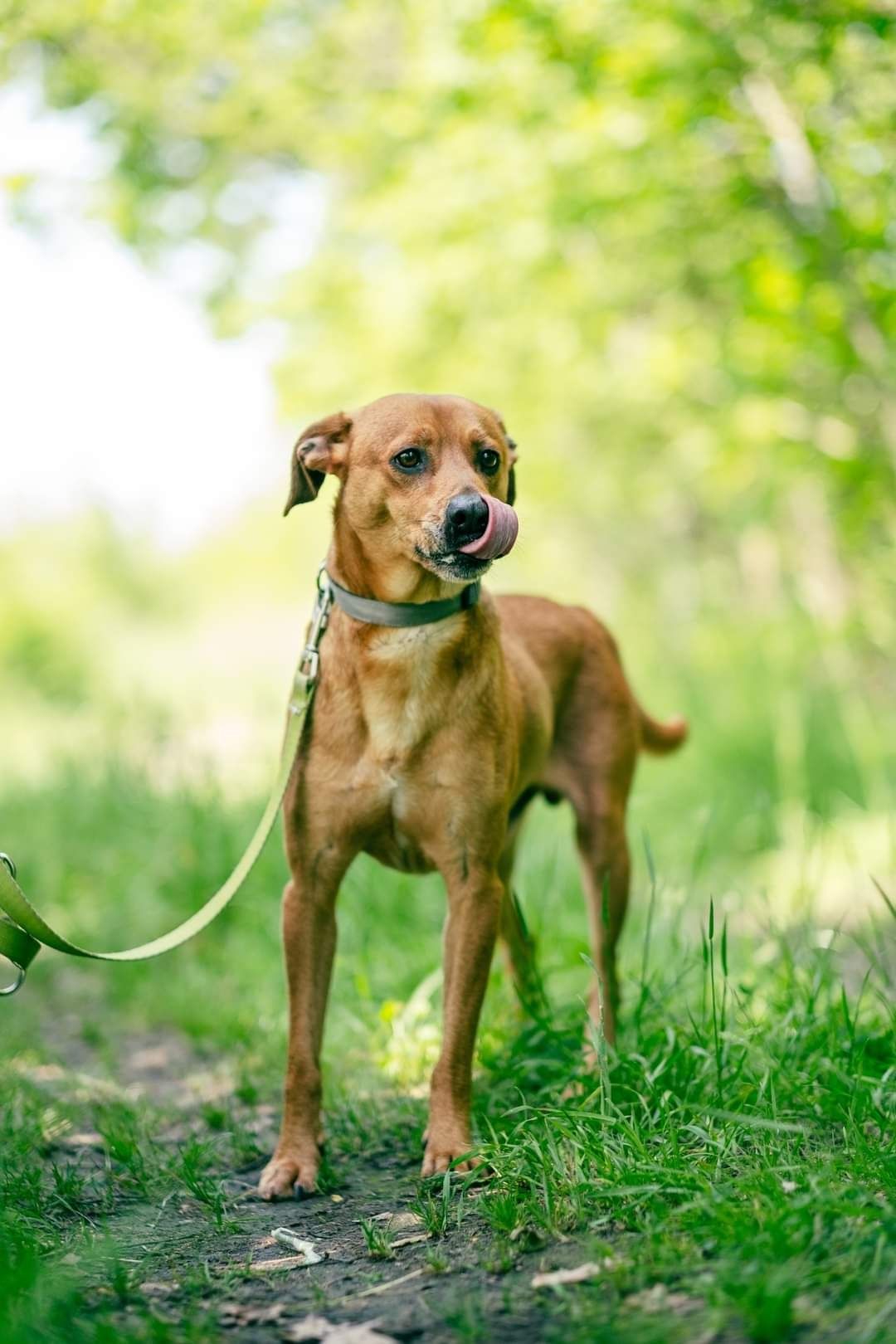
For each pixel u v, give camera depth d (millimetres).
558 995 4559
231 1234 3041
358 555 3459
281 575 30516
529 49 6777
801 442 7625
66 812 7766
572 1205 2836
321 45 9125
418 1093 3990
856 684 8648
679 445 9516
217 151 10258
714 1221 2637
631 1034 3863
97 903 6645
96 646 19766
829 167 6598
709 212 7531
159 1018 5238
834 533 9070
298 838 3490
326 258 9961
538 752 4141
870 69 6180
